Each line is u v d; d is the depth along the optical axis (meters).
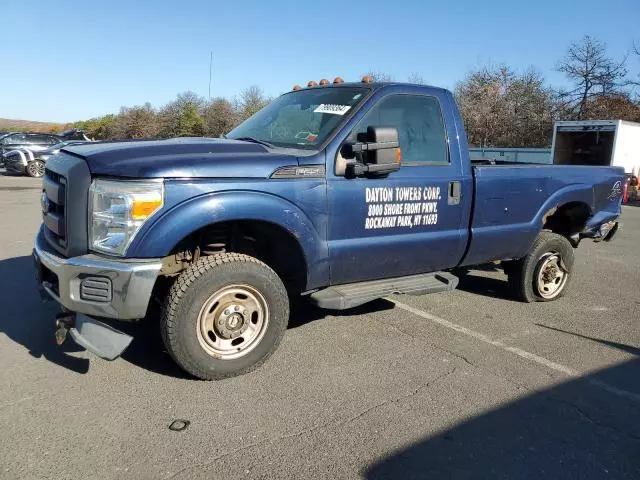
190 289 3.49
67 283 3.40
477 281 6.69
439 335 4.77
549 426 3.30
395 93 4.44
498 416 3.40
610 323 5.25
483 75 35.50
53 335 4.43
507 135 34.34
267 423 3.21
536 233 5.45
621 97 32.25
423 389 3.72
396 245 4.36
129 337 3.35
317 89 4.85
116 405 3.36
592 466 2.92
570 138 21.67
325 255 4.02
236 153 3.74
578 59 32.72
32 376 3.71
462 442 3.09
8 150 21.50
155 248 3.34
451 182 4.64
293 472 2.76
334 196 3.98
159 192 3.34
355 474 2.77
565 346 4.60
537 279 5.72
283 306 3.87
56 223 3.60
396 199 4.30
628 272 7.60
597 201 5.97
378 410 3.41
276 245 4.15
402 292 4.36
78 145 4.00
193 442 2.99
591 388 3.83
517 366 4.15
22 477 2.65
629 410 3.54
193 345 3.55
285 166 3.77
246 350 3.79
